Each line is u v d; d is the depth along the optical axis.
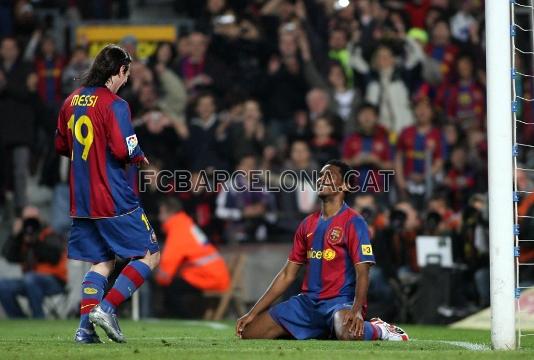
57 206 54.25
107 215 22.98
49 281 47.59
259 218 51.59
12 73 56.28
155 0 66.44
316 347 22.30
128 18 65.94
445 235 44.62
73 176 23.22
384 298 44.66
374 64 58.59
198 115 55.50
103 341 24.34
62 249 48.19
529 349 21.91
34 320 45.47
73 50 60.50
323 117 55.34
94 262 23.66
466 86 58.62
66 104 23.38
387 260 44.75
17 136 55.59
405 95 58.28
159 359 18.88
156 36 62.28
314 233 26.00
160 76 57.94
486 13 22.06
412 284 44.72
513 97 21.91
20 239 47.88
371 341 24.86
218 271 47.31
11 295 47.69
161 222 49.72
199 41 59.59
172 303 47.75
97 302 23.23
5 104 55.88
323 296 25.81
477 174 53.69
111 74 23.33
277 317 26.17
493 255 21.77
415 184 53.78
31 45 60.56
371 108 55.00
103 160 22.97
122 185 23.12
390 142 56.84
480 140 55.22
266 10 64.00
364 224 25.58
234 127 55.53
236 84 59.47
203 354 19.70
